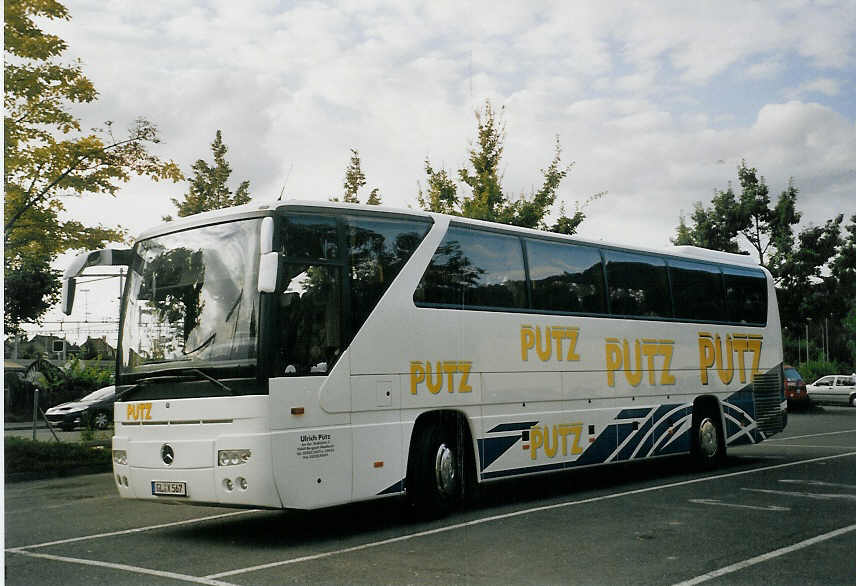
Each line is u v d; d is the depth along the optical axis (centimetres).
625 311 1284
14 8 1551
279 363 814
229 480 802
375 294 919
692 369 1396
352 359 880
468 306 1028
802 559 710
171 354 867
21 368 3238
